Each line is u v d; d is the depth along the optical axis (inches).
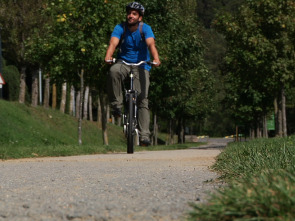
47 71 965.8
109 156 472.7
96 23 861.2
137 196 137.6
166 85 1249.4
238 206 92.4
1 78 693.9
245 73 1122.0
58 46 876.6
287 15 1069.8
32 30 1291.8
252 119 2031.3
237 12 1116.5
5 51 1450.5
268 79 1113.4
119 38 356.8
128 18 354.6
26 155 514.0
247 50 1095.0
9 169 276.8
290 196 93.3
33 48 929.5
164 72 1205.7
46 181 194.4
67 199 134.3
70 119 1740.9
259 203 92.6
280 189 98.9
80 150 628.7
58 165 315.0
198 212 95.3
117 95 356.5
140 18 358.0
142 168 268.5
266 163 187.8
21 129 1124.5
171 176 205.8
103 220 104.5
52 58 911.7
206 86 2041.1
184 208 111.4
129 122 368.5
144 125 376.2
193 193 139.3
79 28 881.5
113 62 353.7
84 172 241.9
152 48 355.9
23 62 1419.8
